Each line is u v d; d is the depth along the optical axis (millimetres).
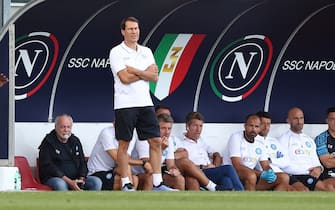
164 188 40125
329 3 47812
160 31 47375
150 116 39312
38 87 46594
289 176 46344
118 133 39031
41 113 46656
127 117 38844
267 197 28891
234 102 48156
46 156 42812
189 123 45781
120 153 39062
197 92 47812
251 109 48375
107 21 46844
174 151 45062
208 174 44562
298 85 48625
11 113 40344
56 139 43125
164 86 47562
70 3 46281
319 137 47781
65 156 43094
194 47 47750
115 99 39125
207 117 47969
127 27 38781
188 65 47750
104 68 47094
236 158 46156
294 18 48094
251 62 48281
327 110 47812
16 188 39750
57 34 46594
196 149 45906
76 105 47000
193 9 47344
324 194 30953
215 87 48000
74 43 46844
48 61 46656
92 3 46438
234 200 27594
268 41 48281
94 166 44094
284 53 48406
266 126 46750
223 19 47688
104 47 47000
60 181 42406
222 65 48000
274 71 48406
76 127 47062
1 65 40438
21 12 41406
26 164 43438
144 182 42531
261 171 45938
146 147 43812
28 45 46469
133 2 46781
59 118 42969
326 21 48312
